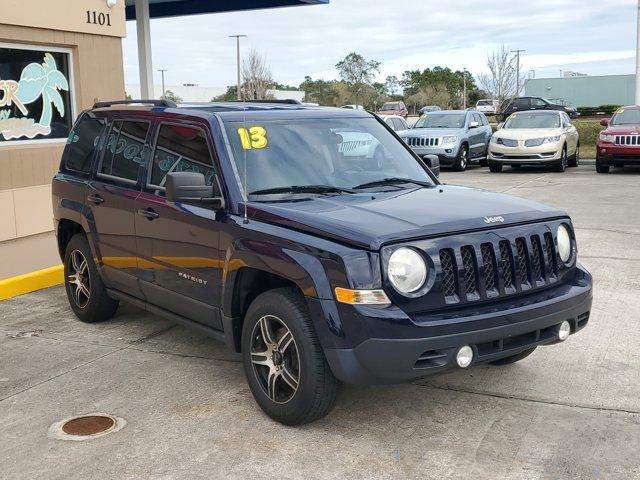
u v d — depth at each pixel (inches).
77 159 260.2
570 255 181.9
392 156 216.2
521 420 174.4
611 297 279.6
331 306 154.1
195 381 203.2
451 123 886.4
